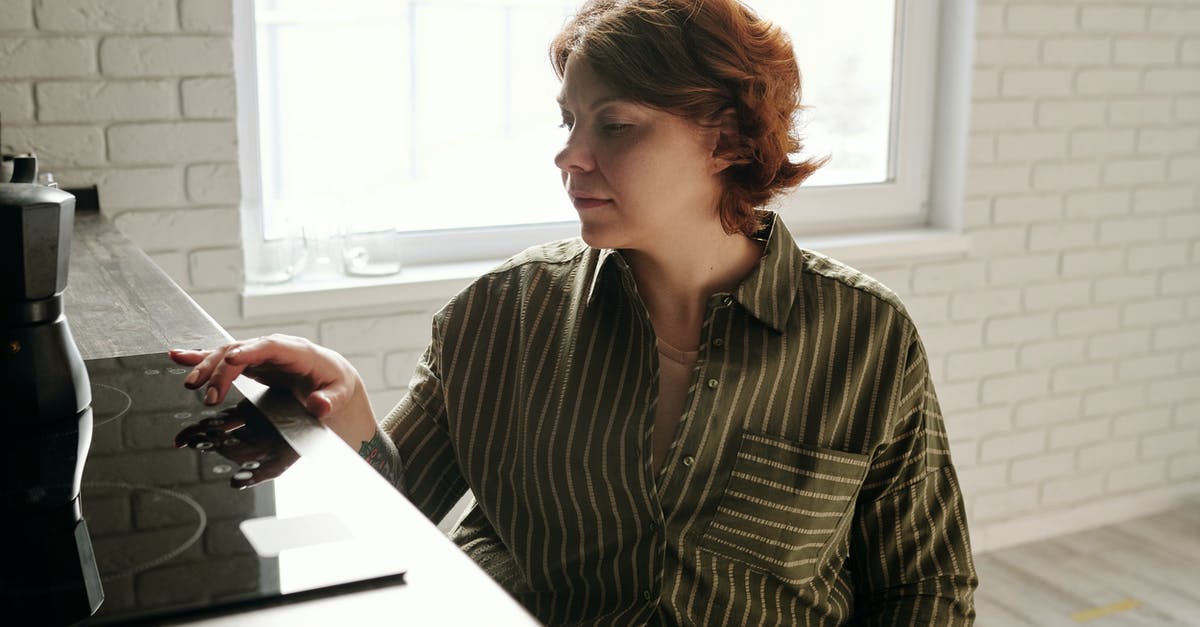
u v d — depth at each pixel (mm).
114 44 2314
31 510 750
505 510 1286
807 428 1229
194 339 1233
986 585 3254
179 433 920
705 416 1209
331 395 1091
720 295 1223
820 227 3295
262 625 593
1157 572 3346
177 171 2412
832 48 3254
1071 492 3633
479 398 1299
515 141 2957
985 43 3234
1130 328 3627
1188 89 3561
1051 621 3029
